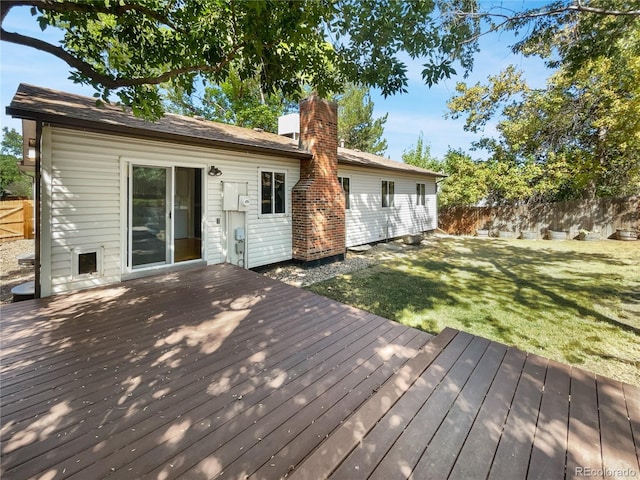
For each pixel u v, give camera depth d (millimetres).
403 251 10867
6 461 1667
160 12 3670
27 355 2832
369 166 10695
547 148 14688
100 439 1848
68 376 2512
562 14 5129
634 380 3148
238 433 1930
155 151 5551
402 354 3107
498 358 2793
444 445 1736
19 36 2455
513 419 1980
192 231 8055
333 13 3479
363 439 1760
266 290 4984
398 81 4000
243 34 3643
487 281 6914
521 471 1578
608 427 1932
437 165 20531
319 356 2998
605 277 7180
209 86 17719
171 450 1776
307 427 2008
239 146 6289
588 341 4012
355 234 11031
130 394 2297
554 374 2549
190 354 2934
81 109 4953
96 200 4910
